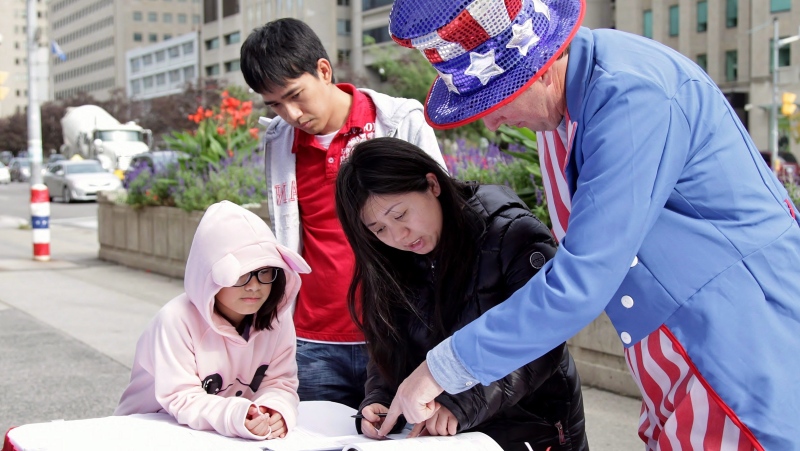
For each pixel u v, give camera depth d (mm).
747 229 1652
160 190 9656
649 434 1947
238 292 2102
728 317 1631
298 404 2273
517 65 1659
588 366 4672
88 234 15008
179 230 9180
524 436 2061
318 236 2721
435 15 1635
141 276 9453
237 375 2246
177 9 124062
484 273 2004
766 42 34656
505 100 1656
